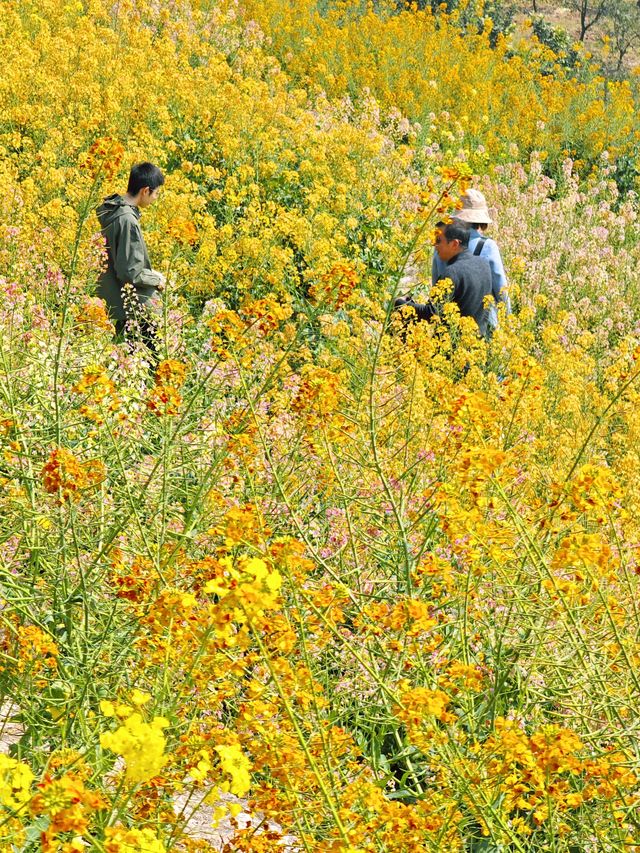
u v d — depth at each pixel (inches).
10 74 755.4
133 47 971.9
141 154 662.5
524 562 226.8
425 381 360.2
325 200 701.9
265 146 749.9
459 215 499.5
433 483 245.6
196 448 247.6
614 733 188.5
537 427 426.6
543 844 193.0
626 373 233.3
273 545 167.0
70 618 208.4
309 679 167.9
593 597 227.5
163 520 219.3
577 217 832.9
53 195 593.6
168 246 514.9
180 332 344.2
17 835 128.4
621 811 182.1
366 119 904.9
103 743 111.3
